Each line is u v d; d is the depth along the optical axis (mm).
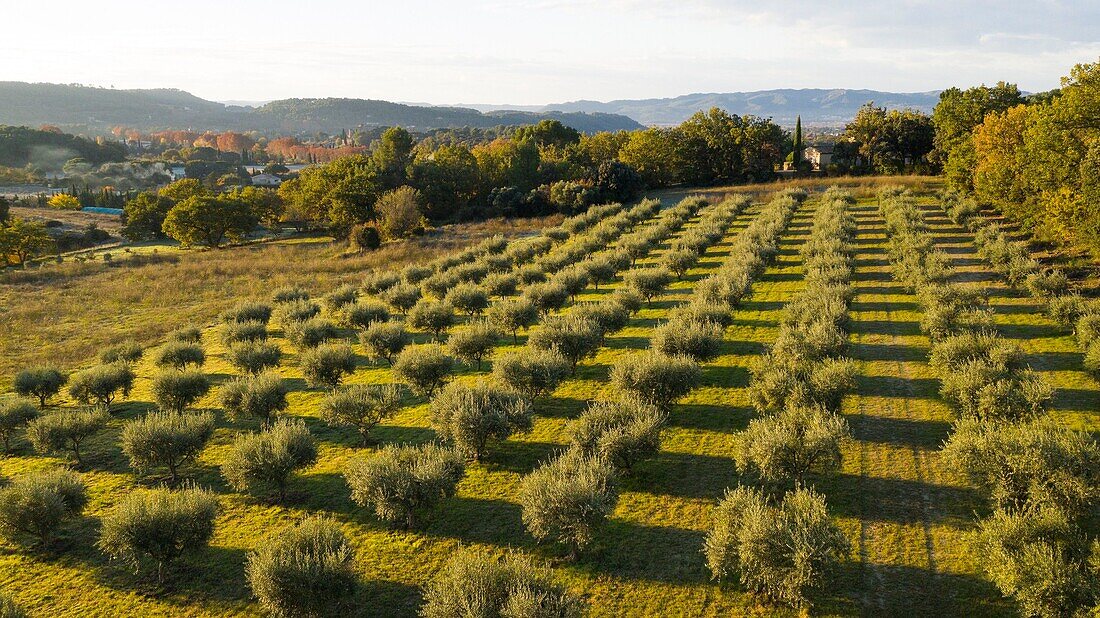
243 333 44062
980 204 76938
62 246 111750
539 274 55219
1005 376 25672
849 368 26688
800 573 15477
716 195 111438
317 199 116500
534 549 20031
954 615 16234
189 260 89938
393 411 28797
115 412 34094
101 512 23625
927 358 34625
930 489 21906
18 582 19625
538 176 127812
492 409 25969
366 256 83625
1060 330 36781
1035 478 18234
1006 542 16219
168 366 39438
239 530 21906
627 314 41156
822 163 149750
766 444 21000
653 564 18938
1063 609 14336
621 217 82312
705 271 58562
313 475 25688
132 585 19266
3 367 43281
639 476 23953
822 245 55750
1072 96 48219
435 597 15938
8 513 20625
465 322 48500
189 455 25938
